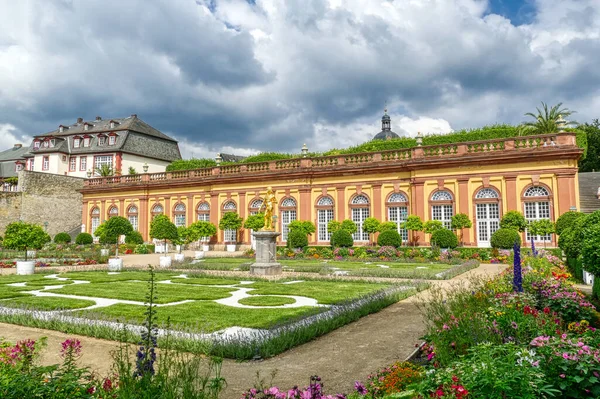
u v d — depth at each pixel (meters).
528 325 5.98
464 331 5.99
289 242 30.45
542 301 8.38
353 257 26.70
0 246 39.00
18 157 69.31
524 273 11.73
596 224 10.47
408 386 4.05
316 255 27.72
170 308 11.03
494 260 23.14
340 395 4.12
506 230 24.08
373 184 30.28
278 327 8.62
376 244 29.47
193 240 34.28
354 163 31.34
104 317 9.67
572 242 14.68
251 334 7.80
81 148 58.81
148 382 4.20
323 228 32.19
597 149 48.59
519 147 25.66
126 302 12.12
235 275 18.62
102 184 44.00
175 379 4.34
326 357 6.99
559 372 4.17
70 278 18.41
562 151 24.22
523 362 3.98
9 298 12.90
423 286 14.20
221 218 35.69
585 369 4.00
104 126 61.19
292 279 17.25
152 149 60.88
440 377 3.91
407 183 29.20
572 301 8.13
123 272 21.05
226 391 5.46
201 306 11.30
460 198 27.05
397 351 7.19
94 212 44.12
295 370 6.34
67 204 49.91
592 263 9.83
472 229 26.55
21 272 20.44
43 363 6.64
